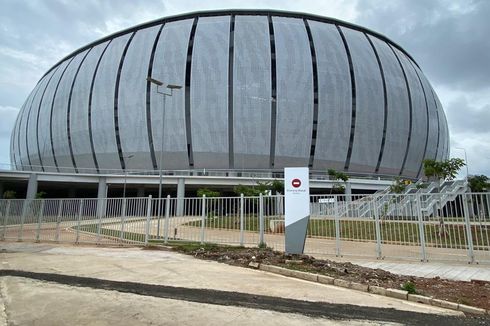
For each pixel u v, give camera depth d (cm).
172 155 5588
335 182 4906
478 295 754
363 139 5797
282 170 5500
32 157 7281
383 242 1466
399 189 3406
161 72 5778
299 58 5738
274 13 6228
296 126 5544
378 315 611
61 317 573
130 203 1727
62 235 1830
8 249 1520
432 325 566
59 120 6575
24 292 741
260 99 5531
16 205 1984
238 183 4712
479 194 1195
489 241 1168
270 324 546
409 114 6350
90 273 953
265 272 999
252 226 1495
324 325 546
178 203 1641
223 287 795
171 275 926
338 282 855
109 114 5975
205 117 5541
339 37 6188
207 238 1556
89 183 4850
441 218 1301
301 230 1212
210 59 5700
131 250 1478
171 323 546
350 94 5800
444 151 7481
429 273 998
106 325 536
